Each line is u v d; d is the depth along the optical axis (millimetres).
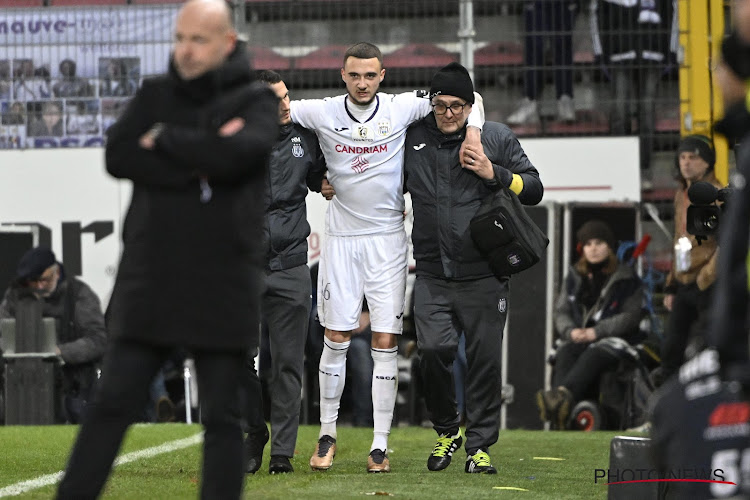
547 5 41844
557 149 40219
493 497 18844
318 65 44562
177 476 21234
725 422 10102
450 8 44562
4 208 41281
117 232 41125
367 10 44438
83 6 42312
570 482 21484
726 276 9758
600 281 37750
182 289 13047
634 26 41156
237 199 13242
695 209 22531
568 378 37031
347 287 23594
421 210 22969
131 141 13195
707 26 40438
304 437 30984
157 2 43531
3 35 42344
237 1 43875
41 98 42344
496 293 22812
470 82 22375
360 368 37000
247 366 22078
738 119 10430
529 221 22562
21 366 37156
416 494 18969
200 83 13367
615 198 39906
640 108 41375
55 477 21156
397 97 23219
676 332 34969
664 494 14852
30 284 38094
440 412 23609
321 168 23594
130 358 13320
